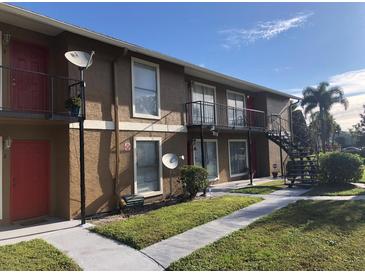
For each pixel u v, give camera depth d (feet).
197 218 25.07
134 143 34.01
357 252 16.99
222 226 23.22
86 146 29.14
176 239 20.42
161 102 38.04
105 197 30.35
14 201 26.45
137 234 20.93
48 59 29.60
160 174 37.01
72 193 27.55
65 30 27.96
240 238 19.93
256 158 61.67
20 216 26.71
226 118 54.19
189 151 46.32
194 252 17.85
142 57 35.91
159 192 36.60
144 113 35.81
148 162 36.06
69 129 27.78
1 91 26.04
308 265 15.40
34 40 28.63
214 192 41.22
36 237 21.56
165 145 38.14
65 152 28.02
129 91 34.04
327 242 18.67
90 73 30.09
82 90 26.27
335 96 113.50
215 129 44.21
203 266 15.79
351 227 21.52
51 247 18.95
